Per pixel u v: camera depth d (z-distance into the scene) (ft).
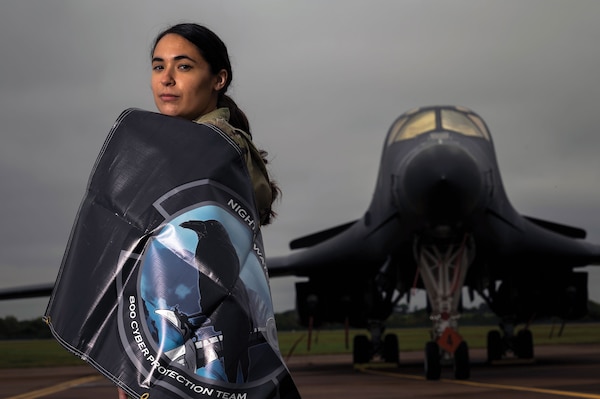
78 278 5.75
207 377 5.45
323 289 54.70
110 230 5.80
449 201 35.58
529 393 28.02
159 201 5.79
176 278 5.60
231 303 5.58
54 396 35.17
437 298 38.93
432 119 43.27
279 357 5.71
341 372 50.83
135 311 5.59
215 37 6.57
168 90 6.45
